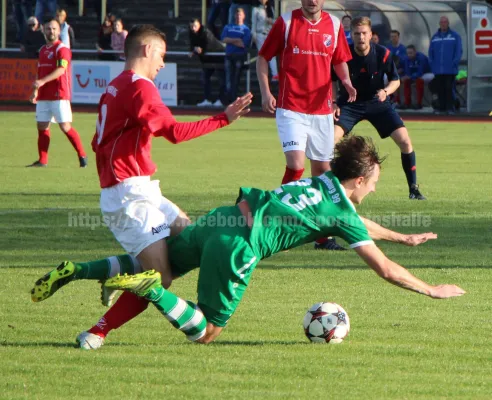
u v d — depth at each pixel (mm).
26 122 69938
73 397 12031
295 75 25016
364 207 30953
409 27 82562
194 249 14789
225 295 14367
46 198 32938
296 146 25016
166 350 14523
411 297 18828
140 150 15234
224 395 12133
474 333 15852
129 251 15195
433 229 26938
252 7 83250
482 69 81562
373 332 15891
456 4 82750
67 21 92438
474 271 21297
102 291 15477
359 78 30000
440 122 73125
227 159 47875
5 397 12000
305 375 13141
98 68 80375
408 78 81000
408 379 13039
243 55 78062
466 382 12945
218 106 81562
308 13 25000
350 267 22047
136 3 93562
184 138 14672
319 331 15078
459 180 39250
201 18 91688
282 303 18219
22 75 81750
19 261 22234
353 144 14875
